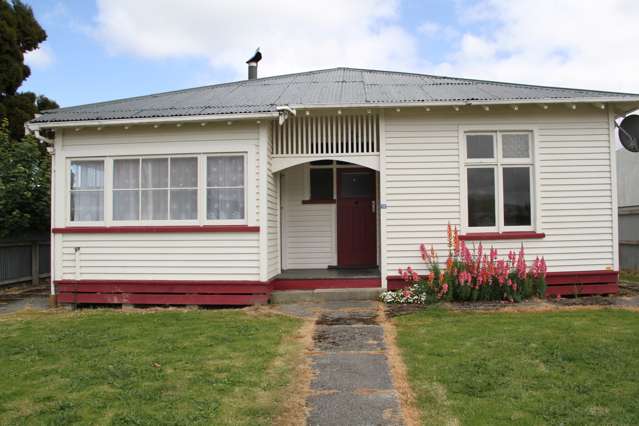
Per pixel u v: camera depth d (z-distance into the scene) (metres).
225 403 3.92
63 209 8.77
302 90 9.96
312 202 10.36
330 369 4.80
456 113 8.73
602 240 8.68
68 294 8.66
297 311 7.78
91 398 4.04
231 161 8.57
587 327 6.11
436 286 8.16
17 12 17.62
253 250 8.41
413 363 4.88
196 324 6.81
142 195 8.67
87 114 8.79
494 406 3.79
